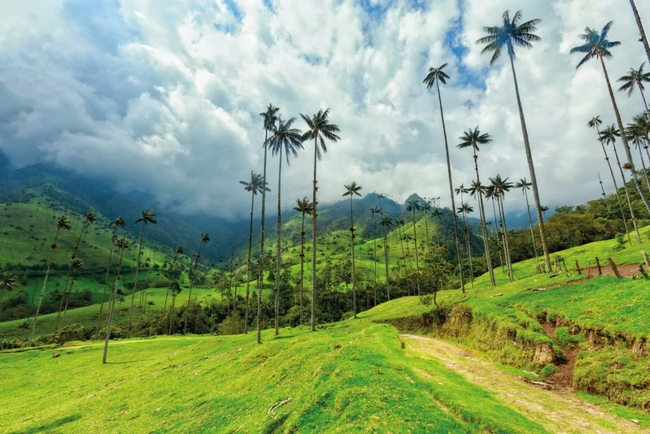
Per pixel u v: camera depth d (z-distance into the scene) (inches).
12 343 3011.8
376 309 2778.1
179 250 5600.4
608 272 1357.0
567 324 836.0
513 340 905.5
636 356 601.0
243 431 549.0
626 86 2257.6
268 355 1055.0
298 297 4576.8
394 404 478.3
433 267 1611.7
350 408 486.0
